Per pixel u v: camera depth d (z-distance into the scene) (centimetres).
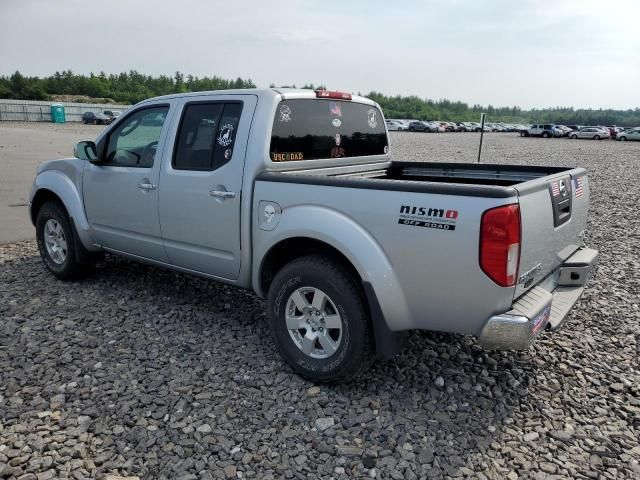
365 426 315
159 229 449
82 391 344
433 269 304
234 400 338
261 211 373
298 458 286
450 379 370
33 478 265
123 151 478
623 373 383
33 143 2531
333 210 337
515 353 411
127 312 477
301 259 356
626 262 660
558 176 351
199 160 412
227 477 271
